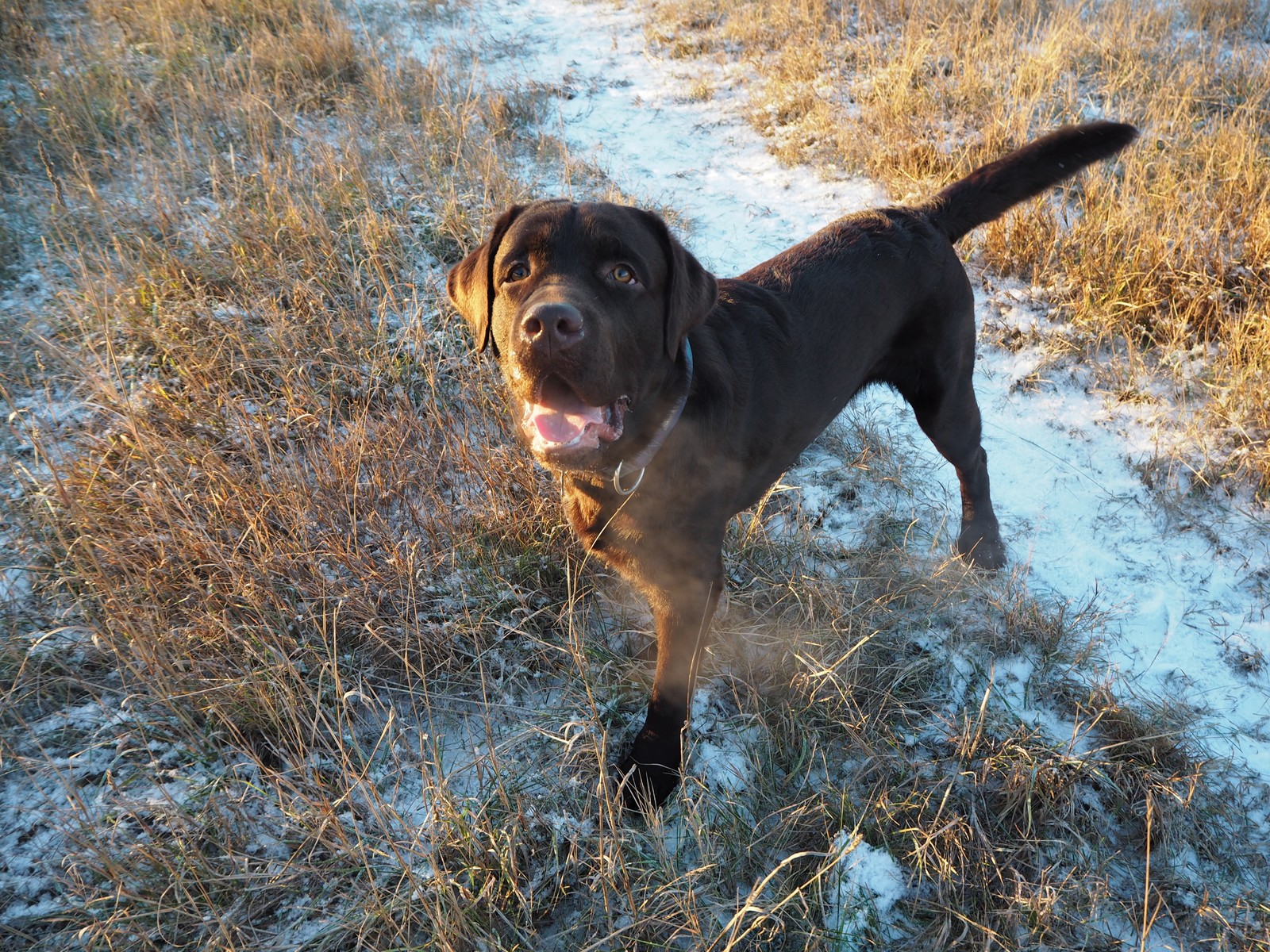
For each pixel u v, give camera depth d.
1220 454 1.23
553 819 0.82
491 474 1.12
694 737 0.93
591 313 0.69
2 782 0.86
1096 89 2.15
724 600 1.06
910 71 2.21
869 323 1.00
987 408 1.38
